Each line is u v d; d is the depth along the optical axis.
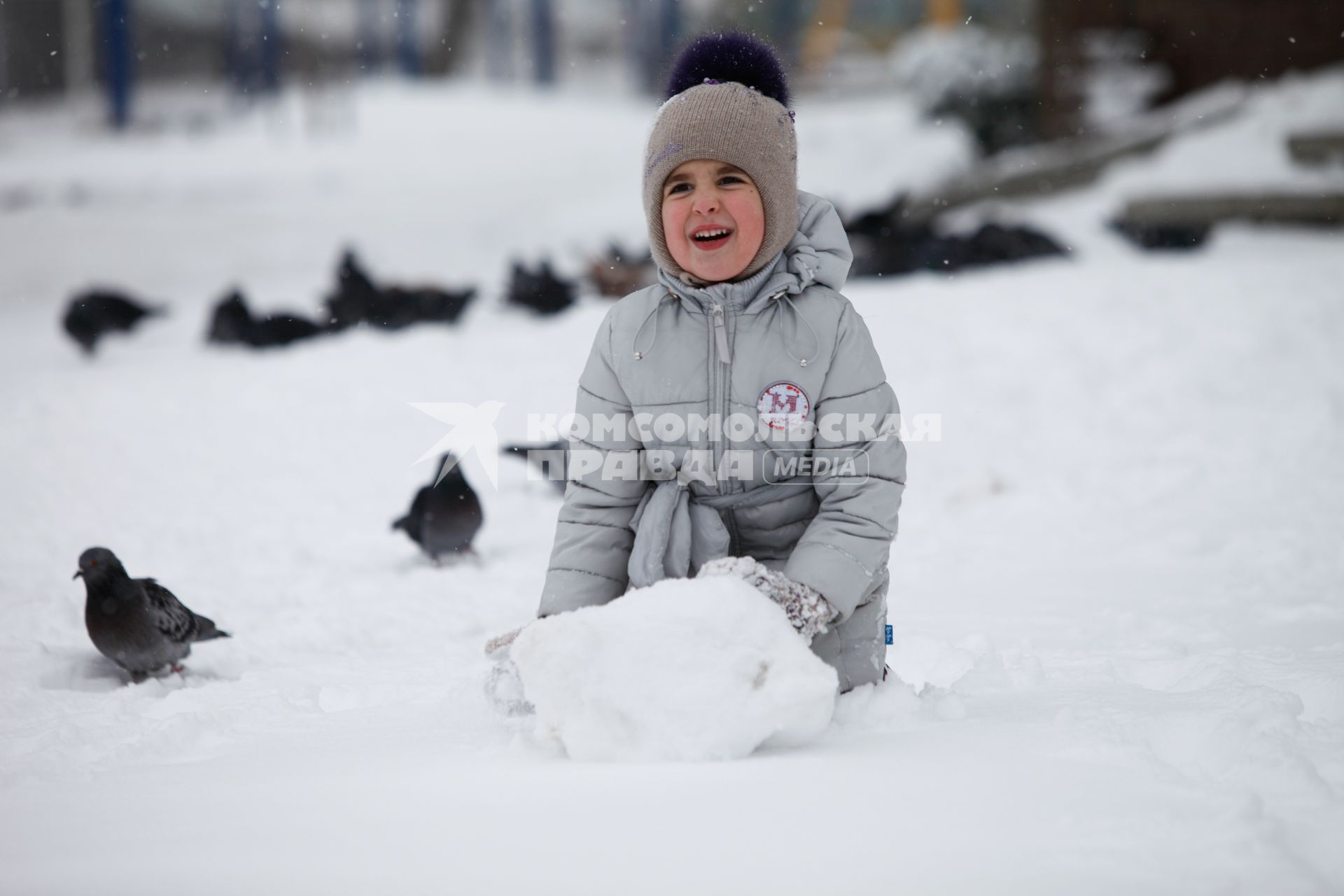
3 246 52.56
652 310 6.26
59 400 24.80
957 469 17.31
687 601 5.44
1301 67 48.31
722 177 6.14
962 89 58.97
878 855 4.30
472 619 11.56
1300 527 13.26
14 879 4.47
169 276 49.03
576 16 132.38
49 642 11.12
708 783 4.98
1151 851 4.30
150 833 4.88
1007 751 5.36
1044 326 23.83
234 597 12.63
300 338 31.17
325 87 96.81
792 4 97.62
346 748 6.17
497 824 4.69
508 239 55.66
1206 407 18.95
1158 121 46.50
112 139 82.00
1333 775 5.10
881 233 35.03
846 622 6.14
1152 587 11.55
